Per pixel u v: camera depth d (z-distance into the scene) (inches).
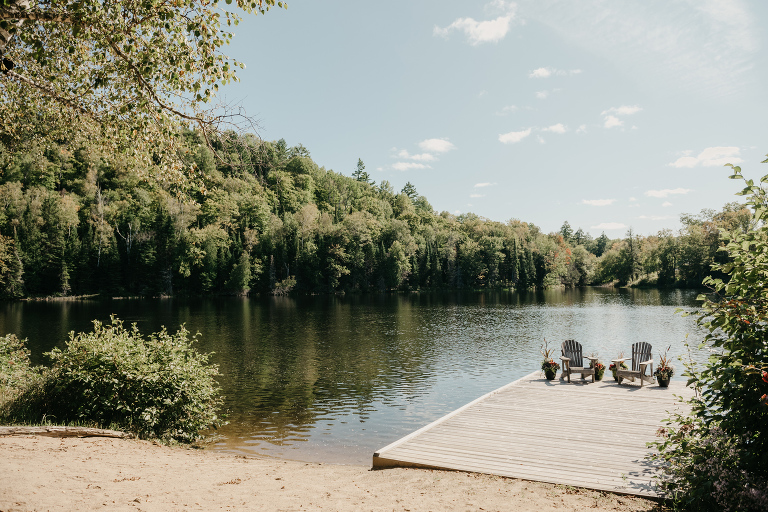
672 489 187.9
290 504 188.7
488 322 1385.3
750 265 163.2
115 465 234.4
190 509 176.1
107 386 337.1
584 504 189.0
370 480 228.4
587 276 4330.7
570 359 471.5
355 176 5442.9
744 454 166.6
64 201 2340.1
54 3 229.8
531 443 274.5
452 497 198.8
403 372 693.3
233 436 406.0
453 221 4596.5
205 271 2554.1
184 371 360.2
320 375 669.9
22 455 230.5
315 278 2893.7
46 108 333.1
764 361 159.9
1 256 1919.3
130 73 265.4
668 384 440.5
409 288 3233.3
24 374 394.0
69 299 2187.5
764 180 166.9
